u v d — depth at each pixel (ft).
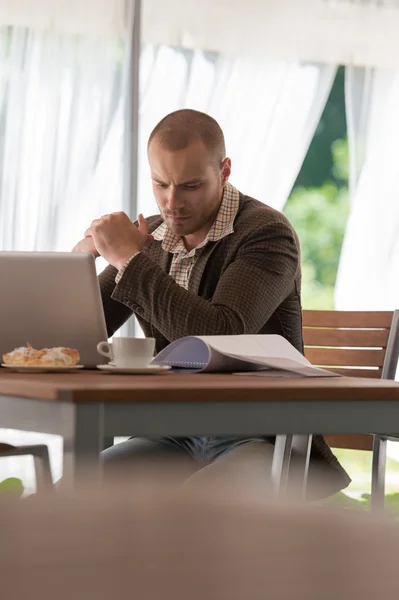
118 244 7.55
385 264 20.06
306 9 19.66
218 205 8.75
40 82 17.75
